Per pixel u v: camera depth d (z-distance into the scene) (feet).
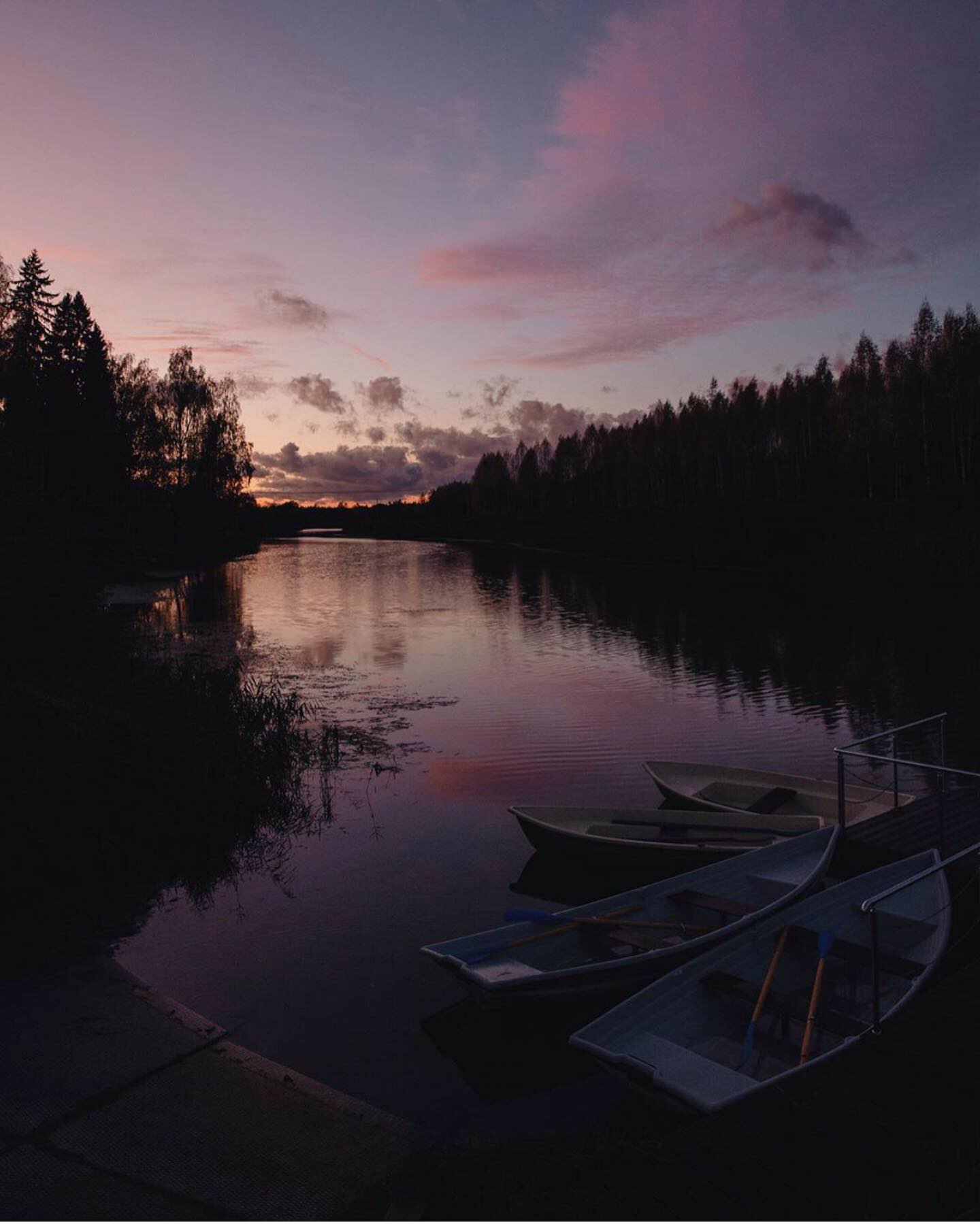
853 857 24.11
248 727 39.55
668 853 24.35
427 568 169.58
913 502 148.77
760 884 22.00
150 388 176.04
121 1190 10.91
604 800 32.68
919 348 169.37
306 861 26.76
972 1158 9.84
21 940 19.35
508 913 18.76
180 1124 12.44
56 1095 13.05
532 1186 10.35
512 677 58.13
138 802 27.55
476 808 31.83
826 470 188.75
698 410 242.37
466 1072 15.79
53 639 43.96
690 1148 10.34
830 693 52.42
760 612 91.91
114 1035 14.98
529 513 352.49
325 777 35.58
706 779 32.53
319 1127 12.56
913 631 76.69
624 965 17.02
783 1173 9.73
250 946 20.89
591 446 338.75
